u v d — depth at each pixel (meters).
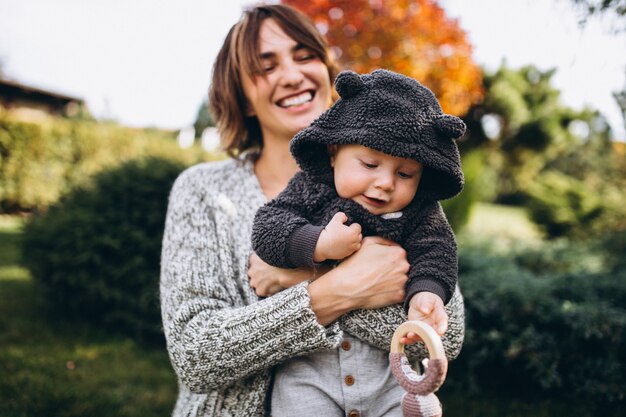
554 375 3.32
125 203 4.72
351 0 7.06
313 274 1.37
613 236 5.96
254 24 1.70
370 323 1.32
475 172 9.45
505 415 3.25
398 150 1.17
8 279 6.29
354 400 1.30
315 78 1.71
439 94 7.58
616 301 3.81
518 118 18.47
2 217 11.55
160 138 13.55
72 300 4.78
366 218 1.30
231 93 1.81
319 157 1.36
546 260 5.61
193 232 1.52
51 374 3.80
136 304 4.58
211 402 1.39
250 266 1.47
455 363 3.61
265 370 1.38
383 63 7.14
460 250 4.93
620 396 3.17
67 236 4.62
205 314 1.34
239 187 1.63
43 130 11.98
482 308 3.52
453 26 7.34
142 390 3.69
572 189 9.15
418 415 1.02
